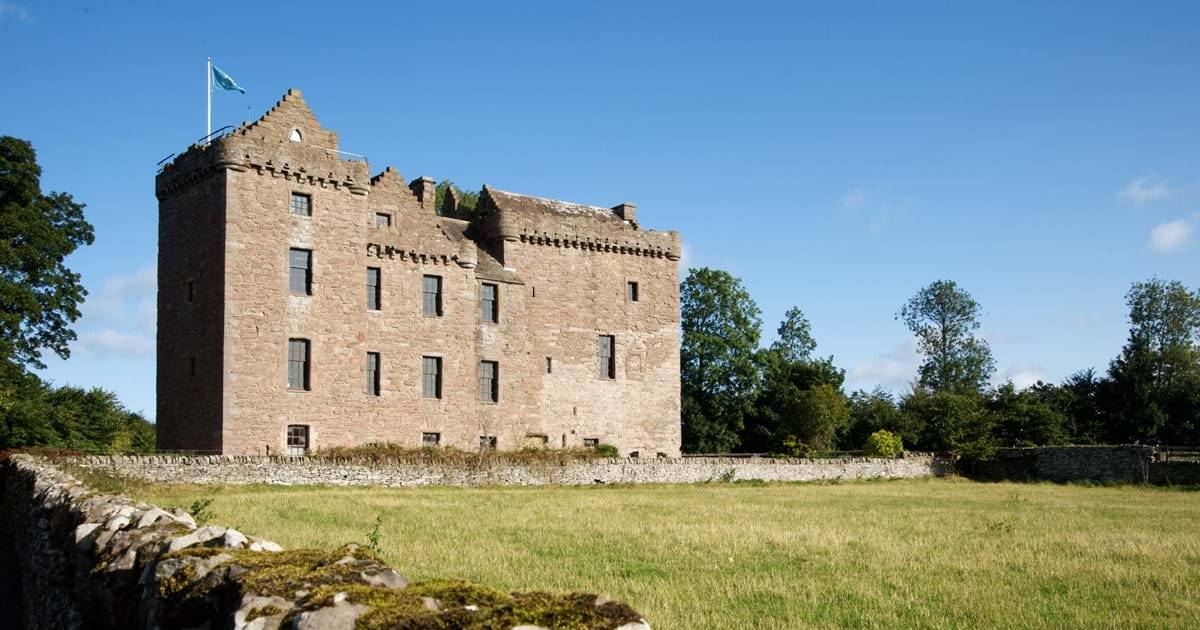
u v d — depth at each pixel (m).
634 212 63.47
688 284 80.31
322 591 5.77
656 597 15.27
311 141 46.62
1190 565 19.89
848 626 13.63
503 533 24.02
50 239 49.81
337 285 46.91
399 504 32.28
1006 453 66.25
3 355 46.03
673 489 47.19
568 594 6.15
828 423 79.50
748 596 15.59
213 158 44.47
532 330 56.06
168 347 47.19
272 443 44.22
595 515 29.84
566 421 57.03
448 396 51.28
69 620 9.10
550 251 57.59
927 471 64.00
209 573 6.57
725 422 79.19
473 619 5.40
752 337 80.00
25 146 49.75
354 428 47.22
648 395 60.81
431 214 51.91
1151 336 91.00
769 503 37.41
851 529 26.61
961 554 21.20
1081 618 14.29
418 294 50.81
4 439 45.81
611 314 59.75
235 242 43.88
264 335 44.41
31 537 15.95
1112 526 28.92
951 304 105.81
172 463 37.47
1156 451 60.00
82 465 35.12
